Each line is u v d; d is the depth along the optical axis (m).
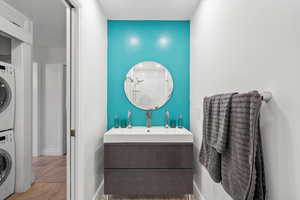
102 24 2.64
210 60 2.01
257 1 1.16
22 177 2.76
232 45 1.50
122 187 2.31
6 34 2.47
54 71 4.65
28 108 2.88
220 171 1.53
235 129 1.25
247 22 1.28
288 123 0.92
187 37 3.00
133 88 2.98
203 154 1.91
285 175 0.94
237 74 1.42
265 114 1.10
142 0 2.43
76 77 1.86
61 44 4.50
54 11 2.95
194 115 2.68
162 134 2.34
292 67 0.89
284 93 0.94
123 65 2.99
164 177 2.33
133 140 2.34
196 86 2.58
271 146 1.05
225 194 1.62
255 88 1.19
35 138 4.53
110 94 2.97
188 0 2.42
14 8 2.73
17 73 2.76
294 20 0.87
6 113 2.57
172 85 2.98
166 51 3.00
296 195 0.87
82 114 1.88
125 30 2.99
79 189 1.85
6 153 2.54
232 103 1.30
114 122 2.85
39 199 2.57
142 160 2.33
